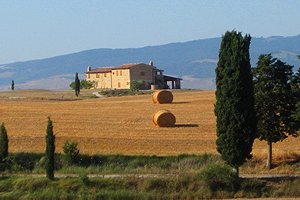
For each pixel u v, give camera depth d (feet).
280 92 345.31
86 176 308.81
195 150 378.94
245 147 319.88
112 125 485.97
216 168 308.60
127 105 639.76
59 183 308.40
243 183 304.91
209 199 296.71
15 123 497.46
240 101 320.70
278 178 311.88
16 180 313.94
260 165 344.90
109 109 602.85
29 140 411.54
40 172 338.95
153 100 648.79
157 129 462.19
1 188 309.83
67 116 544.21
